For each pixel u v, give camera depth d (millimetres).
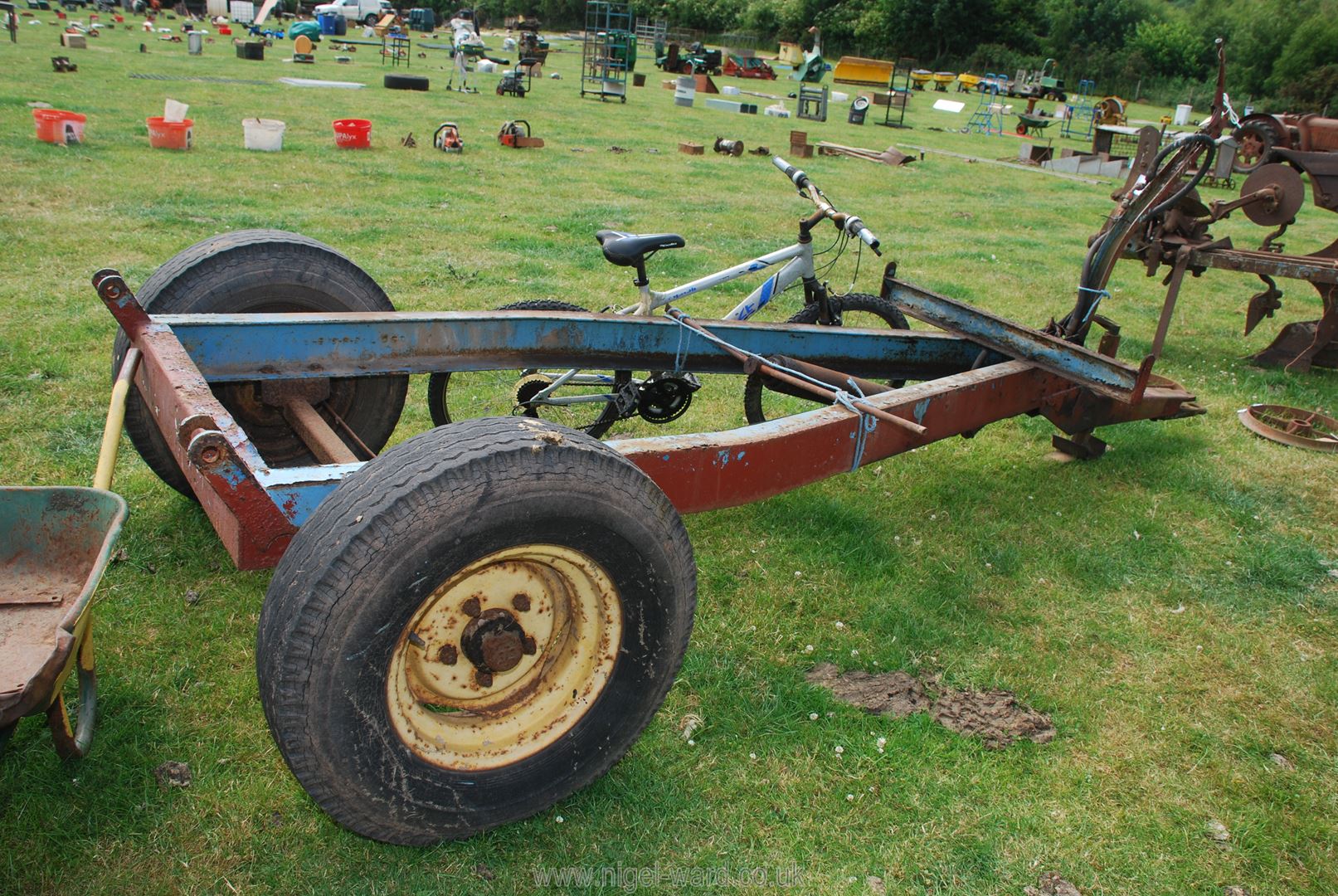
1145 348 6906
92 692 2324
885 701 2852
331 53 32000
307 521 1873
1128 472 4637
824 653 3061
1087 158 19953
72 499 2264
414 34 51969
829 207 4406
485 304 6195
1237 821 2500
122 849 2115
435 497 1781
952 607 3365
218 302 3074
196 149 11461
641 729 2297
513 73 23750
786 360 3488
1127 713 2891
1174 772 2656
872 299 4668
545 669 2199
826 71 49969
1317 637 3387
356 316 2910
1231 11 57938
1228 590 3652
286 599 1766
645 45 59375
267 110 16031
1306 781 2668
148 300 2998
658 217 10008
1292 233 13875
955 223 11797
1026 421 5188
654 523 2064
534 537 1907
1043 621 3354
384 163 11938
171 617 2904
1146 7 60781
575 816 2320
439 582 1846
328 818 2232
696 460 2553
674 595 2162
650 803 2379
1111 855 2352
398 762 1933
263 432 3436
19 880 2014
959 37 60062
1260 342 7320
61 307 5422
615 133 18047
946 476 4445
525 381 3896
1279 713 2951
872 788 2492
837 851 2289
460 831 2115
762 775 2512
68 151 10406
